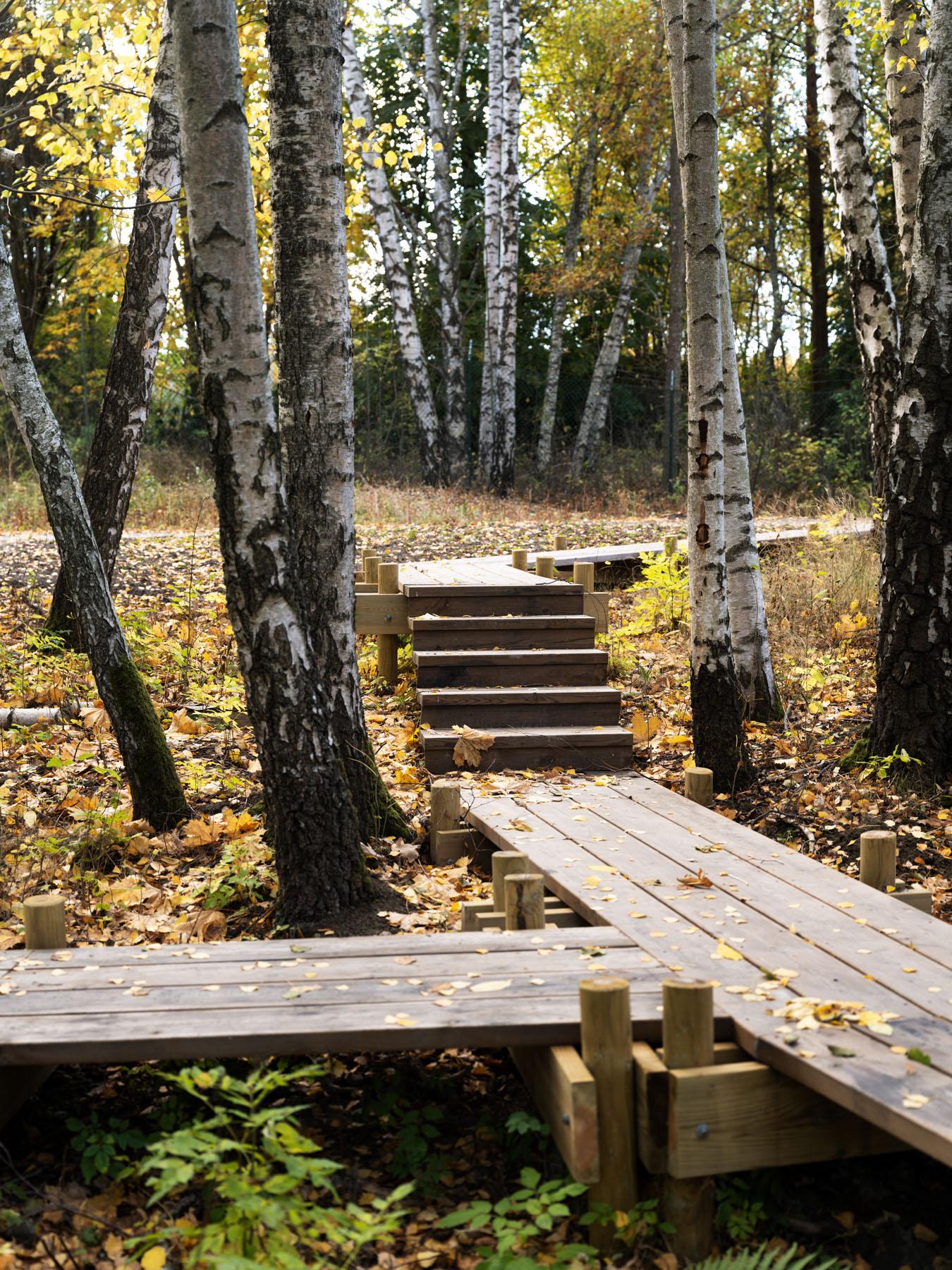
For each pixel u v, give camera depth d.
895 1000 3.79
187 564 12.47
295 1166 2.92
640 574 13.25
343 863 5.13
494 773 7.13
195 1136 3.28
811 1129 3.51
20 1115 4.04
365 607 8.94
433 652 7.96
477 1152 3.92
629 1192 3.53
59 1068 4.31
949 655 6.60
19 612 10.28
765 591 10.92
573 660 7.95
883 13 8.08
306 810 5.04
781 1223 3.62
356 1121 4.05
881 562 6.84
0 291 6.20
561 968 4.12
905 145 8.05
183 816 6.38
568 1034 3.66
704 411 6.74
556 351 25.27
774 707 8.20
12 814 6.37
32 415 6.19
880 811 6.40
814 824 6.40
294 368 5.72
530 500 21.12
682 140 6.58
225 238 4.54
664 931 4.47
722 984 3.94
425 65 23.55
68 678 8.64
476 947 4.35
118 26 9.07
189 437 26.16
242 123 4.55
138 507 17.23
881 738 6.83
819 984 3.92
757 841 5.66
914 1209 3.61
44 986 4.02
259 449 4.73
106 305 27.16
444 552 14.04
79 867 5.75
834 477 20.41
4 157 8.67
